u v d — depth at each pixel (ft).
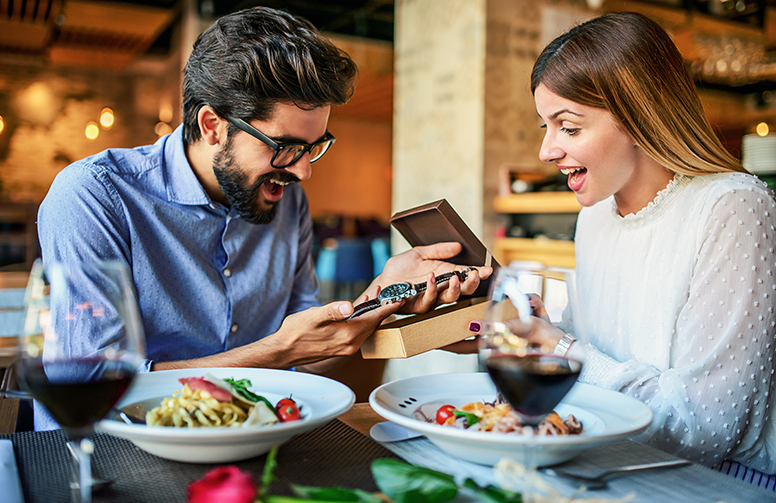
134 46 26.11
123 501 1.91
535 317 2.12
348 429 2.67
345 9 23.84
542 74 3.87
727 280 3.58
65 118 30.50
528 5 12.04
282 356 3.59
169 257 4.42
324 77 3.86
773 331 3.53
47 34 24.32
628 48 3.71
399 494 1.73
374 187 44.57
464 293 3.75
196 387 2.41
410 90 13.84
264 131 3.94
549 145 3.96
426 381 3.03
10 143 29.55
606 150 3.83
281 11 4.02
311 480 2.10
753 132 21.47
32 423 4.32
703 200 3.88
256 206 4.36
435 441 2.28
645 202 4.31
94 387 1.90
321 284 27.86
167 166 4.45
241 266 4.74
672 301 3.94
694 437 3.27
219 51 3.90
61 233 3.98
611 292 4.56
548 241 11.07
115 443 2.47
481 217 11.83
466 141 12.09
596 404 2.80
